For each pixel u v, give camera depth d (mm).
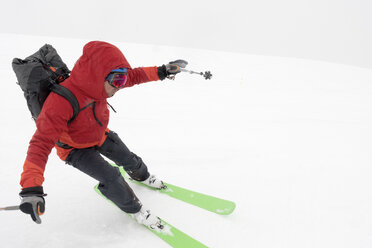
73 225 1777
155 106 5121
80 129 1440
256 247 1685
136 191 2217
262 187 2436
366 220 2012
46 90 1287
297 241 1759
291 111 5430
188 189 2352
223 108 5359
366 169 2904
